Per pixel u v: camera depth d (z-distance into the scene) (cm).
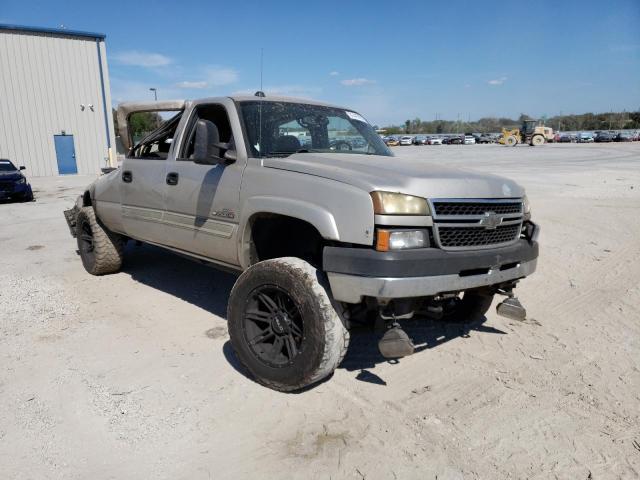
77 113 3047
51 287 591
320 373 331
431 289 316
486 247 350
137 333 457
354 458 286
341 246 327
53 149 3005
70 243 859
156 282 613
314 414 329
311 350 326
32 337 444
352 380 376
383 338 326
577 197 1356
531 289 599
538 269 679
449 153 4466
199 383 367
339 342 328
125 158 557
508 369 396
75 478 267
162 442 298
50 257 750
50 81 2947
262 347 364
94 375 377
